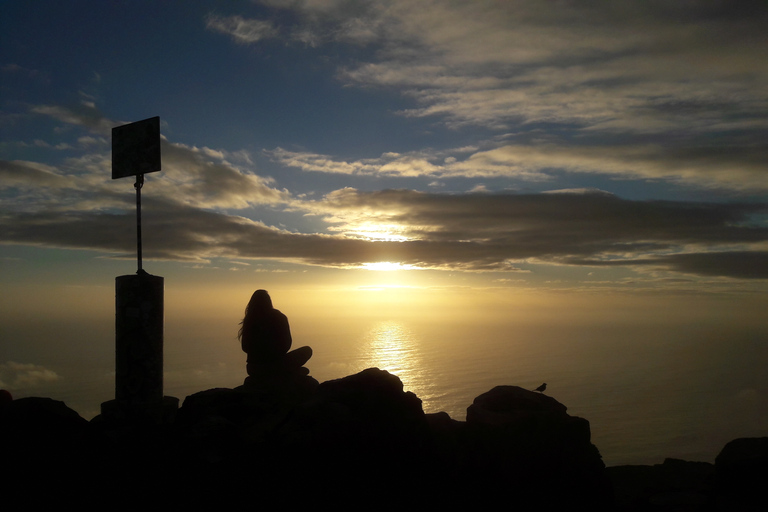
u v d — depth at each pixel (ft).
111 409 15.78
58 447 14.67
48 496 12.40
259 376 20.45
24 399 15.48
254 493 13.11
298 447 14.61
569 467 15.01
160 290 16.19
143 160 16.46
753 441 16.61
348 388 16.21
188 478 13.50
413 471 15.01
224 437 15.06
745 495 15.60
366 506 13.20
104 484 13.07
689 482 18.42
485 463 15.01
